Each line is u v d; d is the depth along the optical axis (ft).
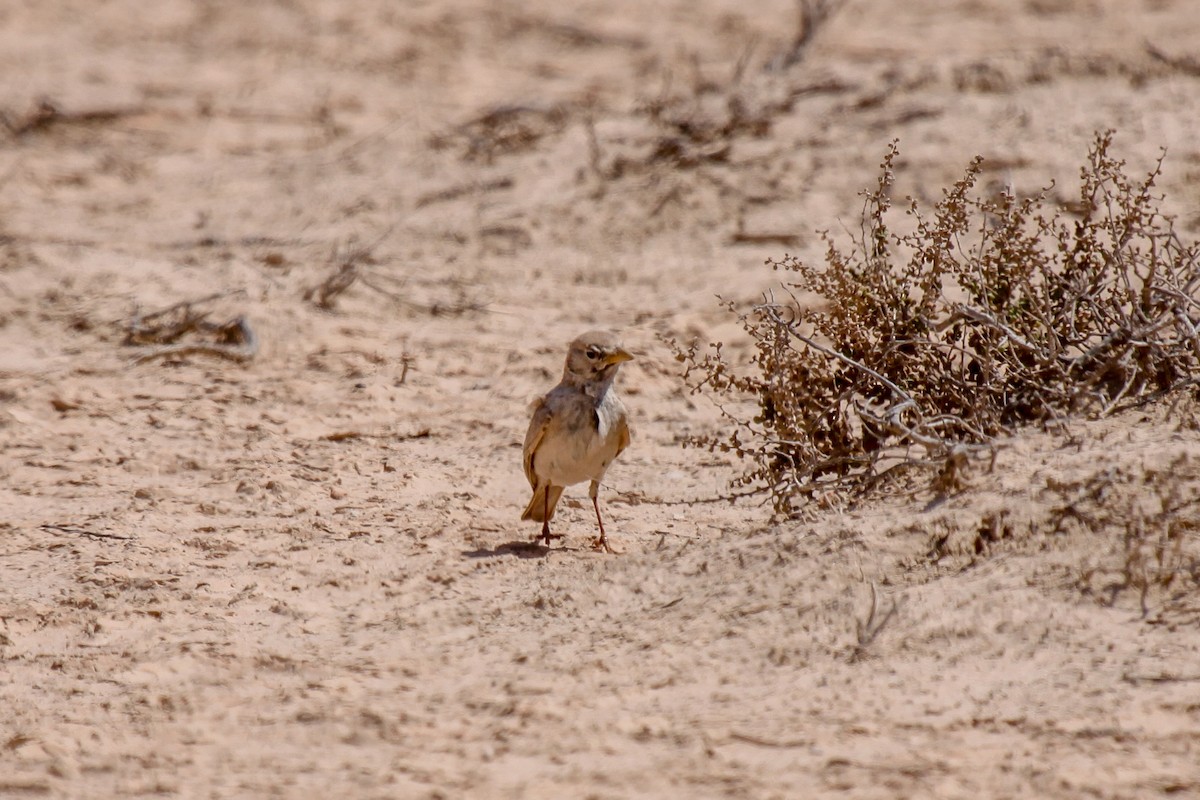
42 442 65.57
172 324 80.28
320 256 91.56
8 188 112.16
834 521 45.37
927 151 96.68
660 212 94.89
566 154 108.27
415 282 86.89
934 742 34.73
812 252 86.02
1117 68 110.73
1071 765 33.30
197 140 127.03
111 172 117.08
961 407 49.90
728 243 90.02
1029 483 43.37
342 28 168.45
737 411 67.31
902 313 51.78
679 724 36.55
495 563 50.21
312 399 70.64
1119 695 35.78
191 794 34.63
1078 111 101.09
